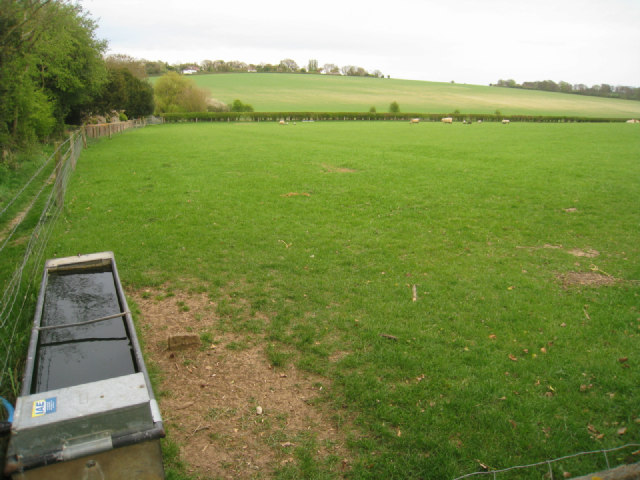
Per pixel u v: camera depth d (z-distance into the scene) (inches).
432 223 448.1
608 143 1223.5
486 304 272.8
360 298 278.4
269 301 273.4
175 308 264.4
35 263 302.4
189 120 2689.5
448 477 147.2
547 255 362.9
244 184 622.8
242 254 354.3
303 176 690.2
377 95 4987.7
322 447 160.2
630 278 317.1
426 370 204.4
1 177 579.8
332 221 452.1
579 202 532.1
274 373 202.8
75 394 114.2
